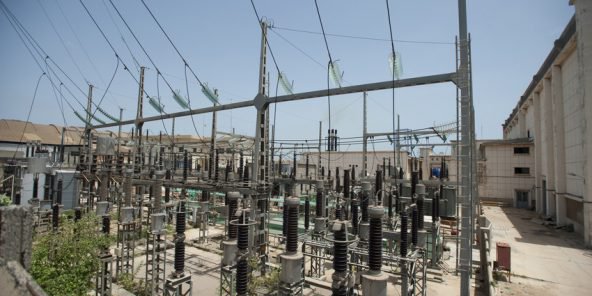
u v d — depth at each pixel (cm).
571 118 2633
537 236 2522
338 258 627
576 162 2534
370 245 627
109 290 1200
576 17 2311
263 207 1594
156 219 1229
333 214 2170
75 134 5162
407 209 1341
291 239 667
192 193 3462
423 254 1146
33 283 327
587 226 2195
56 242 1146
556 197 2914
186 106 1686
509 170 4247
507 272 1605
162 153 2797
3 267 340
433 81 950
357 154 4688
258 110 1464
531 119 4259
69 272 1086
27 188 2602
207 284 1505
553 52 2889
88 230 1284
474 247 2067
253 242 1437
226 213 2069
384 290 591
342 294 616
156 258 1311
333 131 2473
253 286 1327
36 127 4891
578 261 1880
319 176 2433
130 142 2877
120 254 1650
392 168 2769
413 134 2086
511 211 3825
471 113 932
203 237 2238
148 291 1334
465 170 874
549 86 3250
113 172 1889
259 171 1494
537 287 1491
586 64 2245
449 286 1509
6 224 348
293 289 645
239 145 3041
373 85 1070
